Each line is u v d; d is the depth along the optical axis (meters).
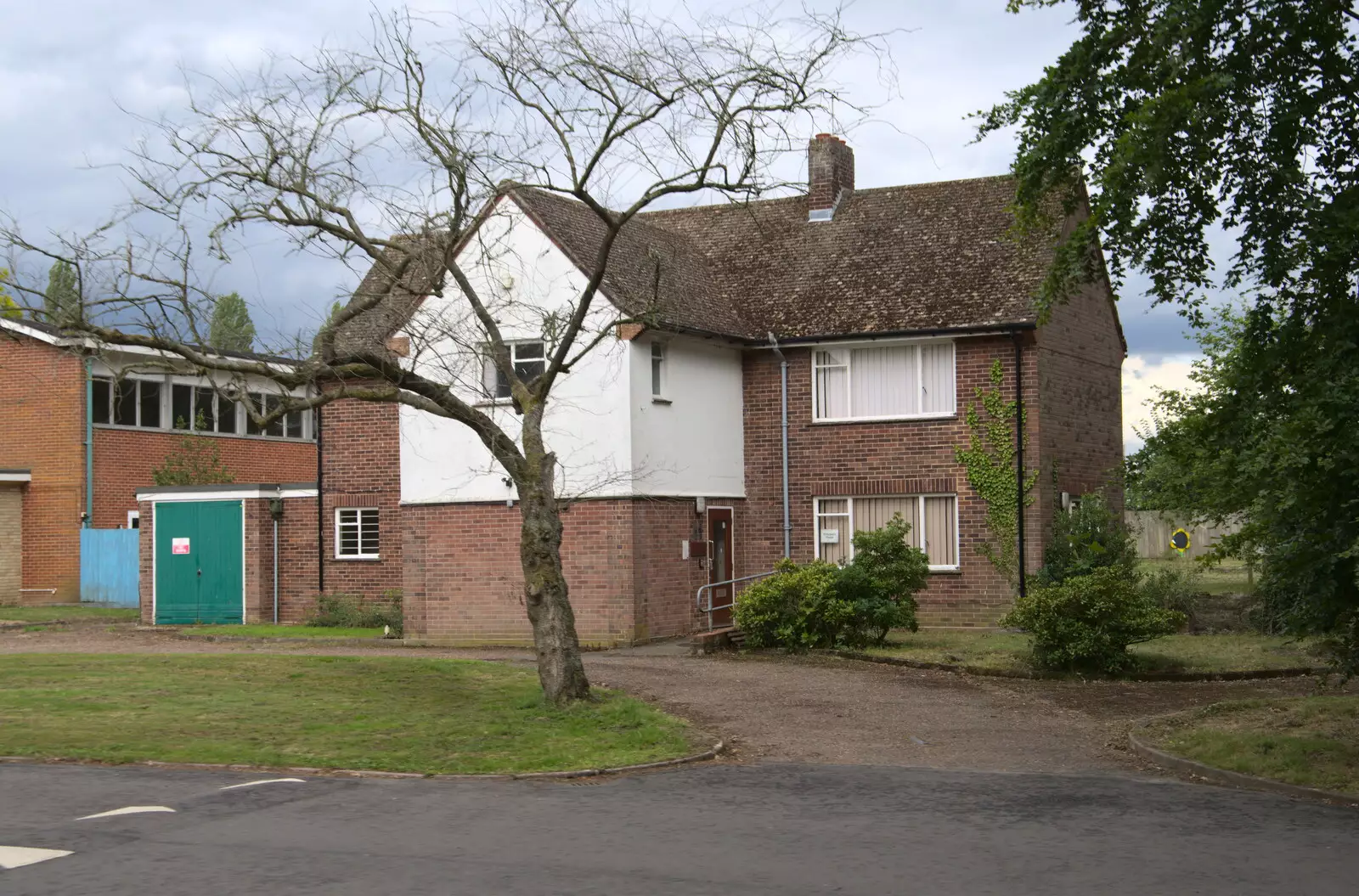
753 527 28.47
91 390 35.38
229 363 16.22
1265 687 18.27
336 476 30.05
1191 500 16.22
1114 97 14.05
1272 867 8.75
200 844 9.38
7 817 10.26
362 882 8.32
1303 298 12.91
